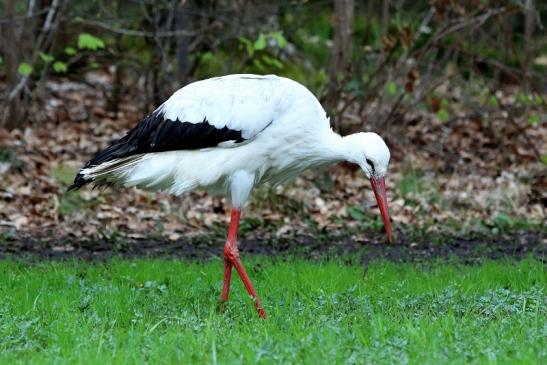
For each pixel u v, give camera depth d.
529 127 19.08
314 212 14.44
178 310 8.50
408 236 13.25
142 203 14.52
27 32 17.45
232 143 9.13
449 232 13.42
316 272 10.15
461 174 16.47
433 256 12.06
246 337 7.44
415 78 15.86
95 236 13.03
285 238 13.09
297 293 9.36
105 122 18.75
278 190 15.09
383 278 10.08
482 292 9.33
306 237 13.30
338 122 16.25
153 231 13.44
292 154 9.34
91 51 19.22
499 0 16.58
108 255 12.00
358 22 22.14
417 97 18.67
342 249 12.45
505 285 9.78
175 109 9.20
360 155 9.30
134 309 8.45
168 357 6.82
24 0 19.52
